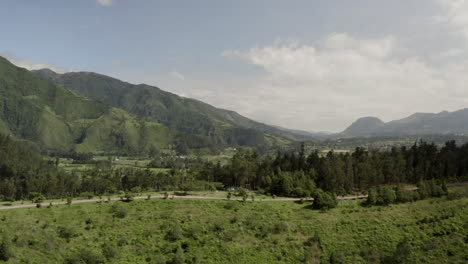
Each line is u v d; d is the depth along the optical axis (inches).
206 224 2476.6
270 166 5182.1
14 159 7431.1
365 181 4407.0
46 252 1888.5
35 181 5615.2
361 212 2721.5
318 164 4960.6
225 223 2491.4
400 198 2989.7
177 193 3752.5
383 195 2989.7
